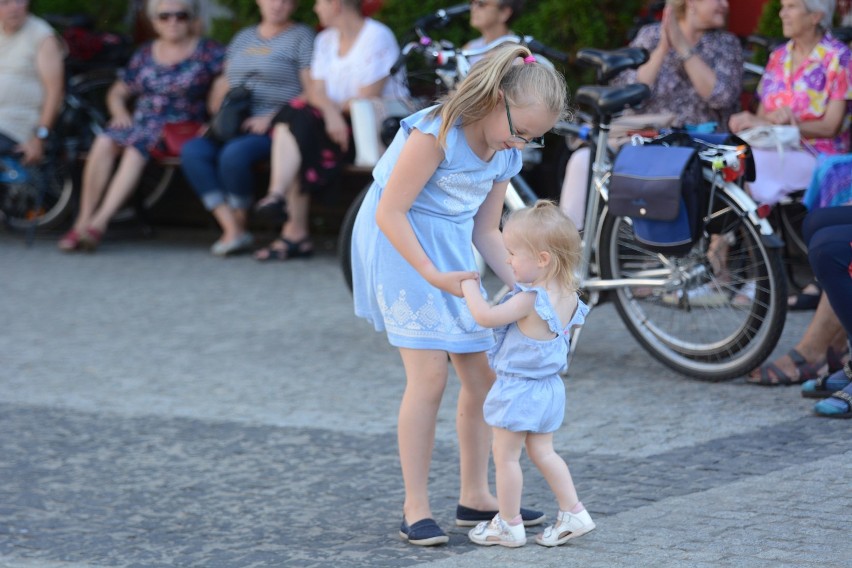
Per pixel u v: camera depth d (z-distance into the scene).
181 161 27.64
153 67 28.91
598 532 11.41
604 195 17.19
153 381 17.92
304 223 27.28
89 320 21.98
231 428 15.50
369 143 25.19
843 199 16.52
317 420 15.73
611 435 14.56
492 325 10.82
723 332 17.19
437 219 11.27
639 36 20.97
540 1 27.23
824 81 19.83
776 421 14.84
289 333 20.59
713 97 20.00
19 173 29.38
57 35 30.94
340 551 11.46
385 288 11.40
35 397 17.25
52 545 11.95
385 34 26.14
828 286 14.84
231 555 11.51
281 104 27.45
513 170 11.62
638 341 17.39
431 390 11.44
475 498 11.95
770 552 10.65
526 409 11.03
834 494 12.09
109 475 13.93
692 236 16.02
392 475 13.59
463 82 10.82
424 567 10.91
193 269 26.45
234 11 30.73
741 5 26.97
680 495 12.32
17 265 27.36
